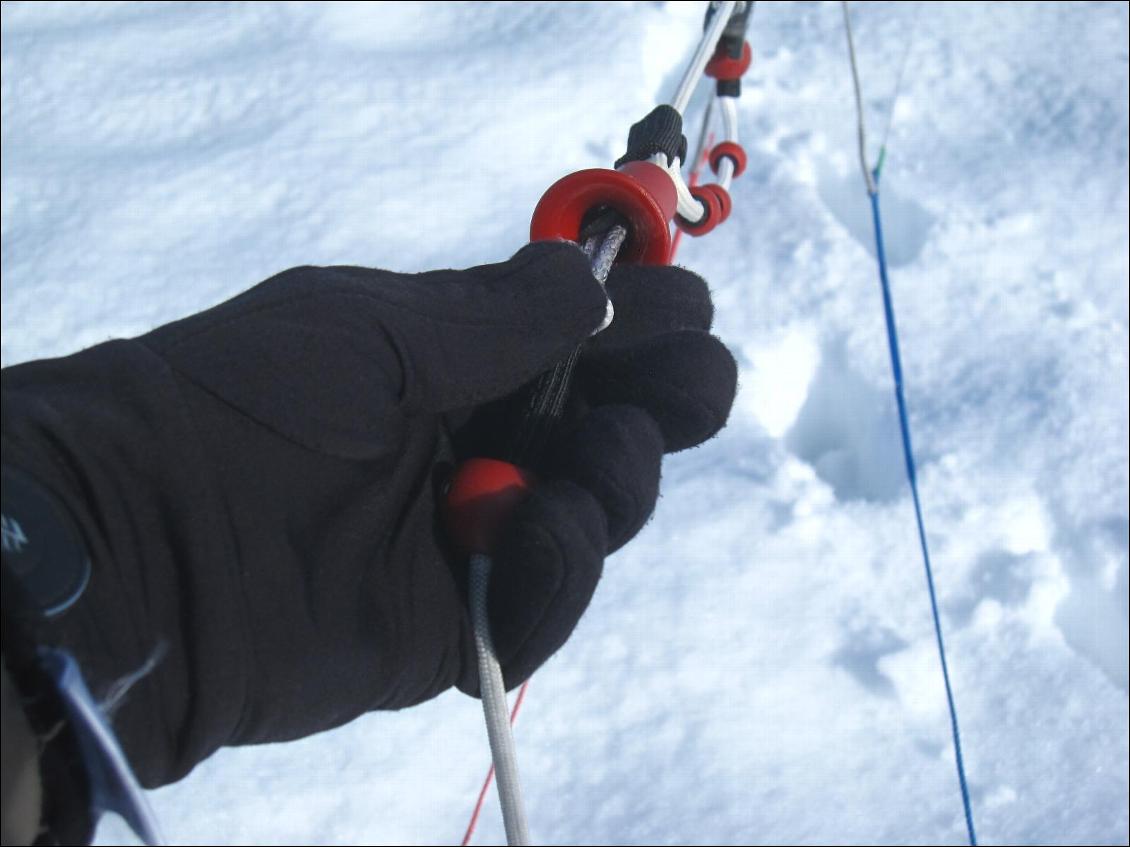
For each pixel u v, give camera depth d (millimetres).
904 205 2246
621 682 1530
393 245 2119
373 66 2496
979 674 1559
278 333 607
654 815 1418
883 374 1937
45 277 2066
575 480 653
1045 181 2242
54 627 490
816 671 1548
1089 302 2029
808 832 1404
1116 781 1458
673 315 781
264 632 577
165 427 552
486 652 611
